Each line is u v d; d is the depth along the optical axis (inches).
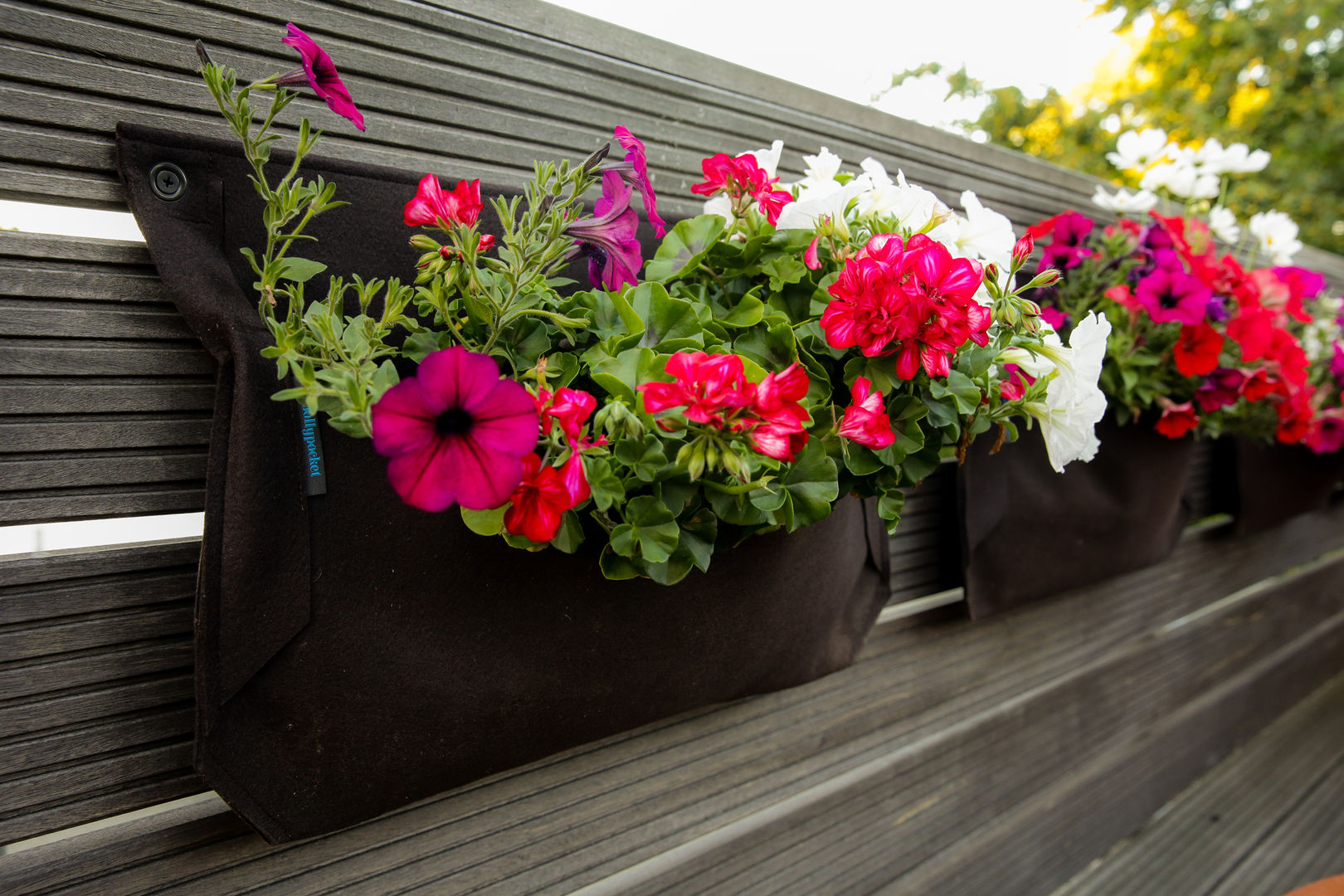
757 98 41.9
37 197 23.3
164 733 26.6
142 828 27.0
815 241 27.6
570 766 37.3
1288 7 187.9
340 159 26.4
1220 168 57.4
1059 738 66.7
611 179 24.8
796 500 25.5
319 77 21.1
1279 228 65.8
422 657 26.5
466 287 22.6
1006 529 49.1
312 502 24.7
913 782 54.1
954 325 24.8
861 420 24.4
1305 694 108.3
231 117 19.5
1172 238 50.3
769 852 45.8
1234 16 199.5
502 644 27.8
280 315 25.0
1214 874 73.3
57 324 23.7
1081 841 70.4
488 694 27.8
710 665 32.9
